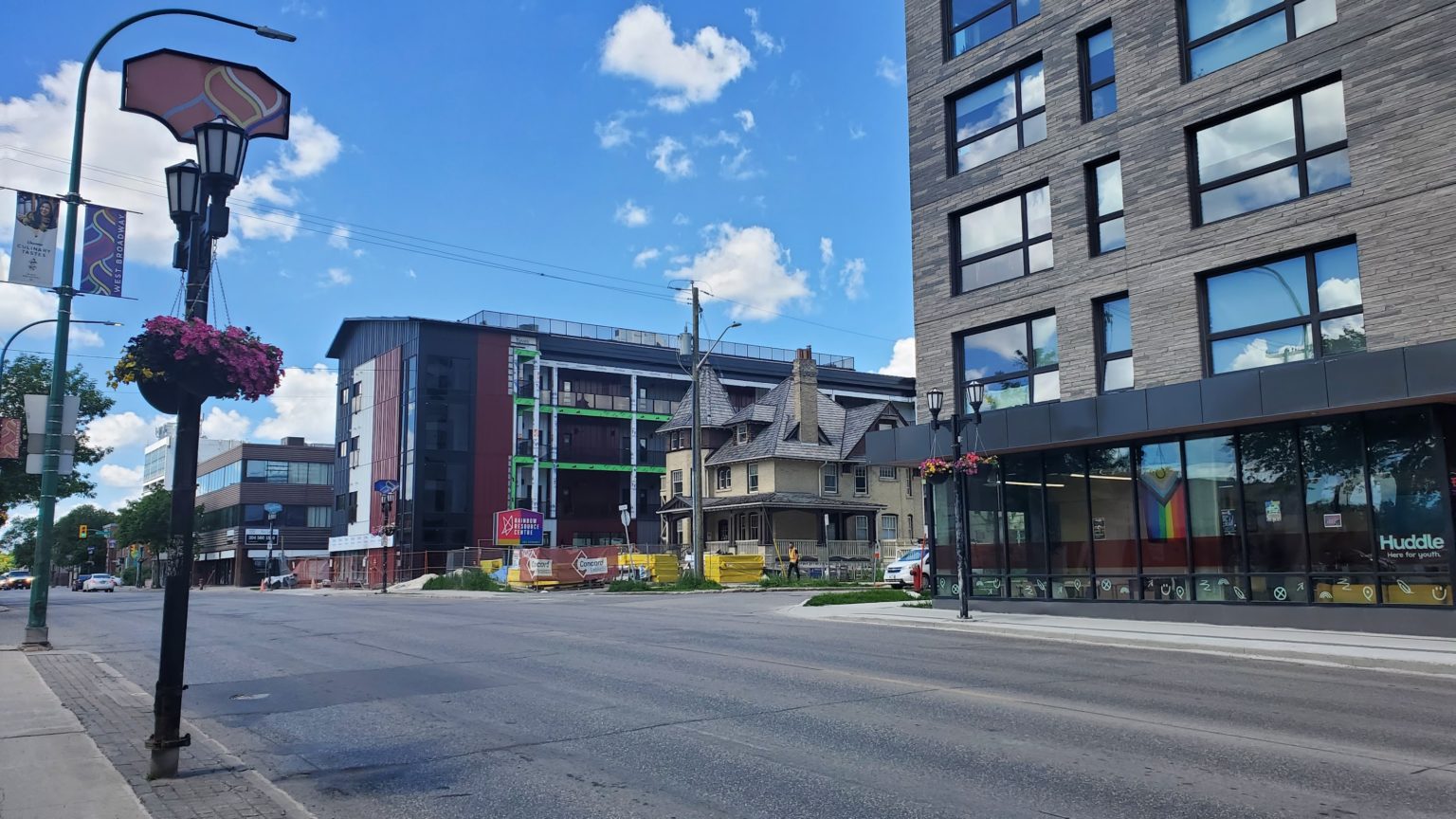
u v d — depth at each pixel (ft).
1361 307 53.11
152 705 33.19
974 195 74.95
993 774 22.47
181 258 25.94
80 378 157.58
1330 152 55.21
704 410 182.09
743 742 26.04
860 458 171.63
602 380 221.25
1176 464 61.82
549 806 20.42
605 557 139.85
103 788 20.93
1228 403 55.72
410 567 183.52
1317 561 54.65
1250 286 58.49
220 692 36.09
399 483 195.21
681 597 106.11
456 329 198.29
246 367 23.16
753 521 168.55
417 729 28.63
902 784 21.63
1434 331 49.67
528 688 35.60
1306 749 24.86
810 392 172.35
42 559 53.98
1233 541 58.59
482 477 195.62
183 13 38.01
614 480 221.25
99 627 72.38
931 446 74.23
